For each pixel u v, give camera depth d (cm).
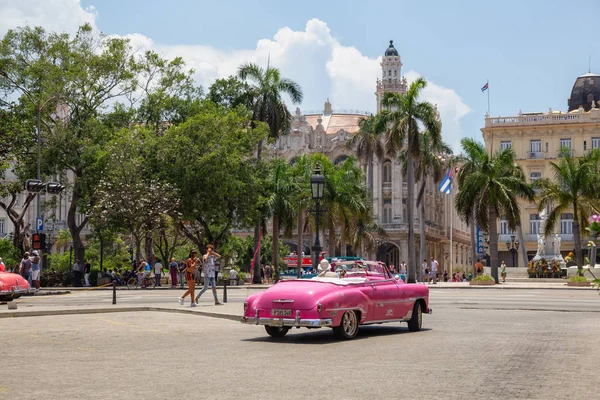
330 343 1377
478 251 9069
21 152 5069
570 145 8850
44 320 1884
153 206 5116
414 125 5531
